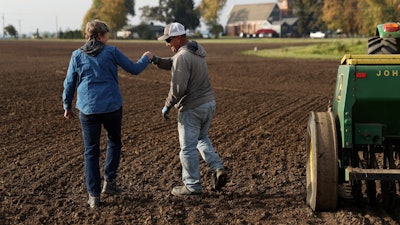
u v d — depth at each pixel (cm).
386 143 901
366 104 813
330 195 842
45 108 1973
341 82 852
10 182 1027
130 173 1098
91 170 894
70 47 9531
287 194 975
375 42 1207
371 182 902
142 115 1836
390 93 799
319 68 4072
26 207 891
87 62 888
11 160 1191
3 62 4816
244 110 1973
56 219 842
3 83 2848
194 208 893
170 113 1886
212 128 1602
